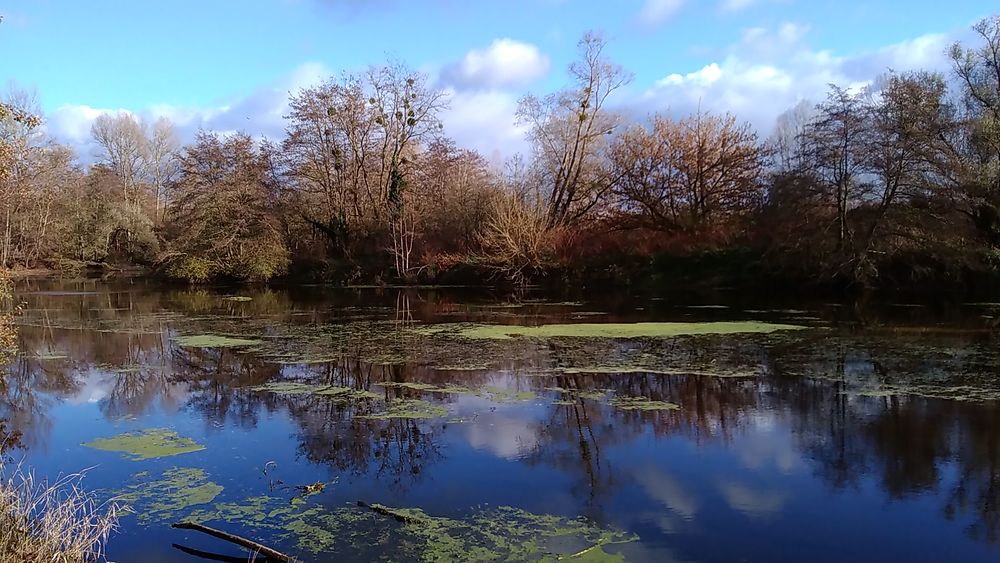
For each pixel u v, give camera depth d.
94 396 11.55
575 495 7.02
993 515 6.51
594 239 34.94
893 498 6.91
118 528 6.22
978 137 24.25
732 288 29.72
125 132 59.25
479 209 37.03
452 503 6.84
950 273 24.55
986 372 12.45
